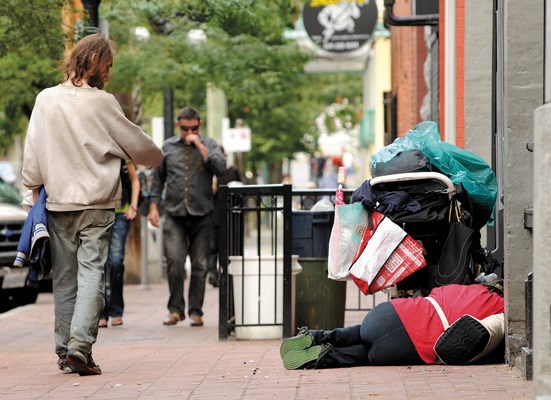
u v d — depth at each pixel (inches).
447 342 648.4
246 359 744.3
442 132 1097.4
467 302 661.9
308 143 3663.9
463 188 717.9
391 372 636.1
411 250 695.7
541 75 624.1
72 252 682.8
